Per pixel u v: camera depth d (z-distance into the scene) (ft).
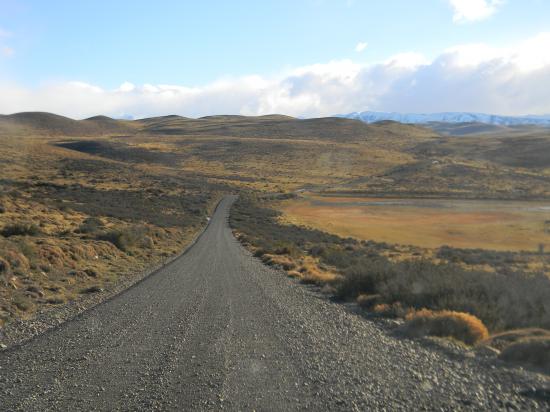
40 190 240.12
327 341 30.48
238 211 267.39
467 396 20.12
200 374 23.45
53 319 38.47
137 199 252.83
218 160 613.93
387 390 20.93
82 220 138.10
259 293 52.11
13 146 460.55
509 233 209.56
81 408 19.19
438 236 206.49
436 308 37.65
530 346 25.09
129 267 79.00
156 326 35.06
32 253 64.69
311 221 254.68
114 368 24.64
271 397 20.15
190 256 97.91
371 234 212.64
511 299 37.52
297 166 578.25
